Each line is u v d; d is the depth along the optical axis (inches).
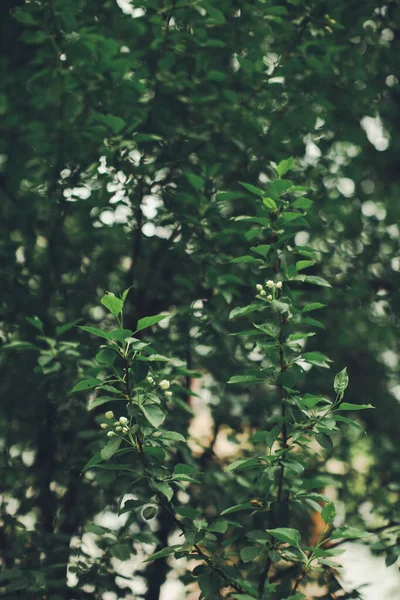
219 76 158.9
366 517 181.0
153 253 173.8
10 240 170.6
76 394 162.7
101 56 152.9
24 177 174.9
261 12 166.4
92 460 100.9
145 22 168.7
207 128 168.4
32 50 195.6
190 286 154.8
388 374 222.7
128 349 99.1
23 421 167.0
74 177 164.6
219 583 106.3
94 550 163.8
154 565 170.6
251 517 158.2
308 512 167.6
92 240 181.2
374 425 214.7
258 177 176.1
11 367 162.9
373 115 188.7
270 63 171.5
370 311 209.8
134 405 96.7
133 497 167.3
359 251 200.5
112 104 157.6
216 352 168.6
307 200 113.3
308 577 150.9
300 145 183.5
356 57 177.6
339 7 165.3
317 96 167.2
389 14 194.7
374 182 239.1
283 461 105.9
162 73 161.0
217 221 156.3
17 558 150.5
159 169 160.6
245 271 160.6
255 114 164.4
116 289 176.4
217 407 178.5
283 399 106.3
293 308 108.9
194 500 167.3
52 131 166.2
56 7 156.6
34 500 165.2
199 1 149.8
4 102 175.0
